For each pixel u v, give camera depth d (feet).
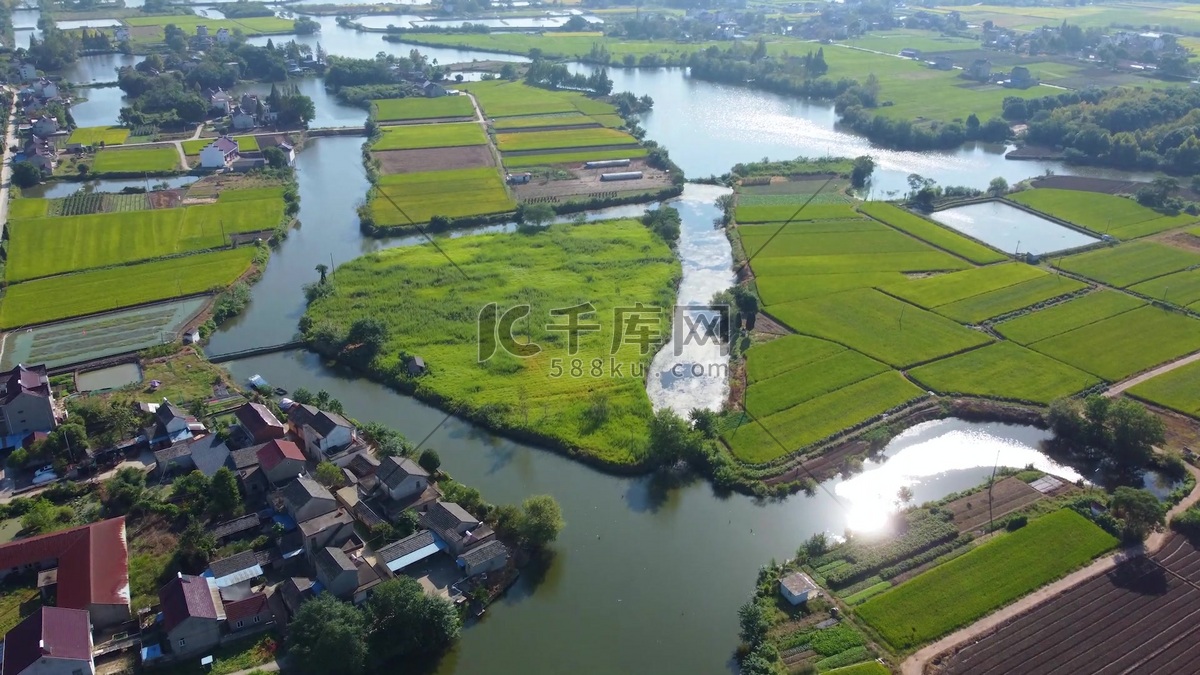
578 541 381.40
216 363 519.60
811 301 598.75
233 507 380.78
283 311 591.78
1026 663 310.86
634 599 349.20
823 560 363.15
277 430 427.33
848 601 341.62
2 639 311.68
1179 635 323.37
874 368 510.99
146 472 408.67
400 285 614.75
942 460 439.22
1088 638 321.93
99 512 384.27
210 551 355.77
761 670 305.94
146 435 429.79
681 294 620.90
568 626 335.47
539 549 372.79
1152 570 355.77
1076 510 393.29
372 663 309.63
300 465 400.47
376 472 394.52
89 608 315.17
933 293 611.88
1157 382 499.10
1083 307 591.78
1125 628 326.44
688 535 386.73
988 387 493.77
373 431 439.63
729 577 361.92
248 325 570.87
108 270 632.79
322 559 335.47
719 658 321.52
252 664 307.17
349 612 309.63
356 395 490.90
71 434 415.44
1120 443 432.66
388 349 527.40
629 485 418.92
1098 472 431.02
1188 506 395.75
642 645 326.85
